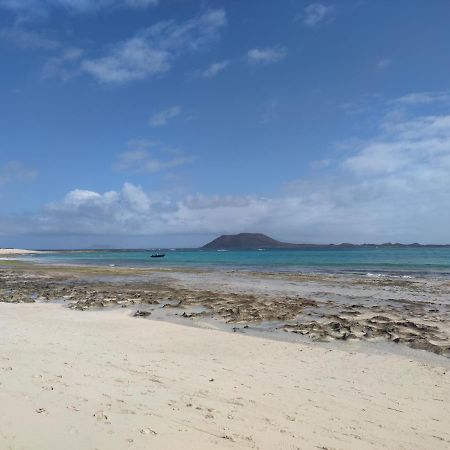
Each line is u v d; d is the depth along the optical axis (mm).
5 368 8539
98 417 6238
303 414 7352
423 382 9523
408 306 20328
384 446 6254
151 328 15078
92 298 23016
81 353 10711
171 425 6270
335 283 31125
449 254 103438
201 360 10906
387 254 107812
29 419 5910
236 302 21391
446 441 6539
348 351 12242
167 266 58438
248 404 7656
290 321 16703
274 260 77562
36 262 72625
